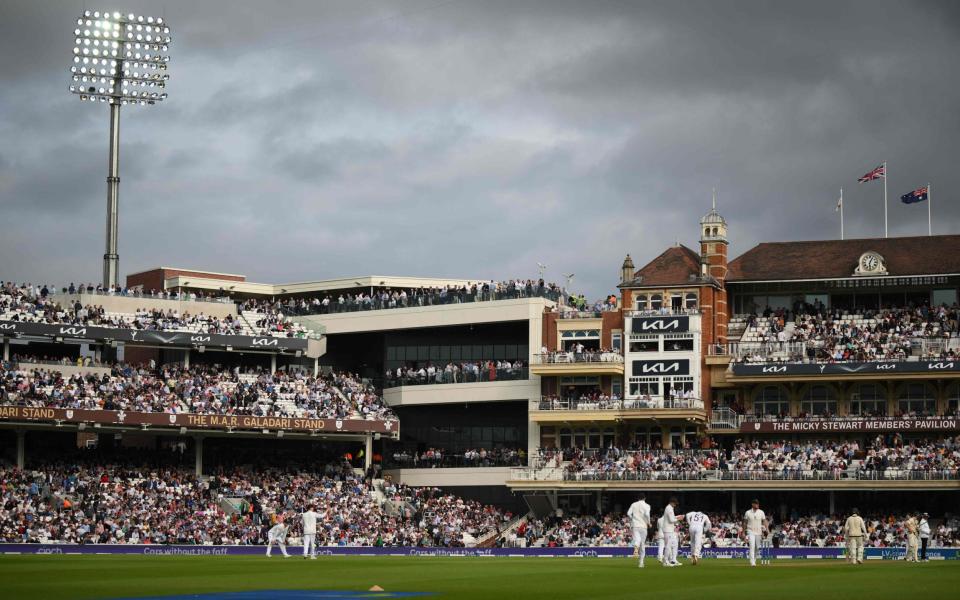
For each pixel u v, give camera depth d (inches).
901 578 1246.9
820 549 2807.6
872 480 3095.5
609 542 3149.6
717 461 3272.6
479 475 3668.8
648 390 3513.8
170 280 4082.2
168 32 3725.4
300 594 1071.6
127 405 3289.9
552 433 3634.4
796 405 3449.8
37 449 3400.6
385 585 1183.6
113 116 3747.5
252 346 3649.1
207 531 3058.6
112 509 3068.4
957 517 3083.2
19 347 3678.6
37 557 2316.7
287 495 3358.8
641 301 3590.1
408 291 4119.1
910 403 3358.8
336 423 3563.0
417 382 3821.4
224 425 3373.5
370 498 3499.0
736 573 1386.6
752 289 3634.4
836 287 3553.2
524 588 1112.8
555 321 3654.0
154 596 1048.2
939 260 3472.0
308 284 4215.1
